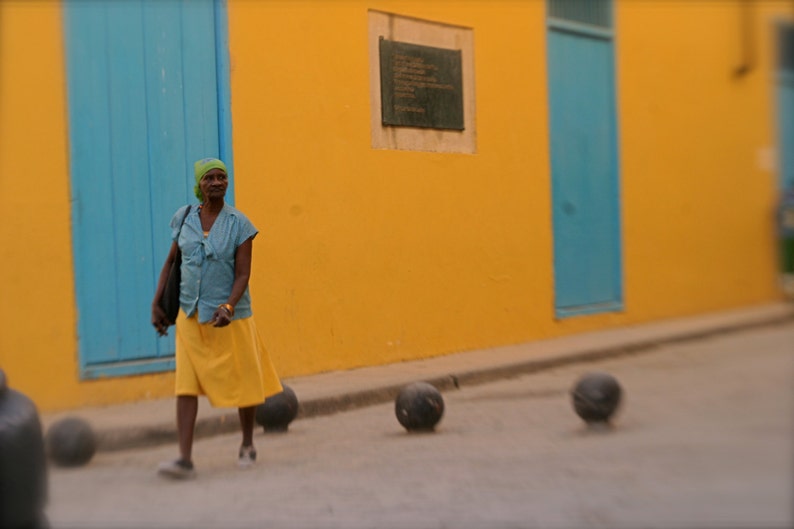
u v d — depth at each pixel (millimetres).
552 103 10789
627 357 9641
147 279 7531
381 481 5367
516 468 5281
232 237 5645
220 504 4984
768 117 11891
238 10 8023
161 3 7617
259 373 5742
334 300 8688
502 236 10203
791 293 11273
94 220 7293
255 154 8133
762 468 3707
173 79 7676
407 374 8531
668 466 4023
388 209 9117
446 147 9672
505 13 10266
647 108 11906
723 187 11977
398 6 9219
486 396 8094
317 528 4535
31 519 4016
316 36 8555
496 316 10117
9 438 3908
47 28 7109
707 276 11906
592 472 4695
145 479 5520
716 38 12055
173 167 7660
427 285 9445
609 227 11469
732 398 4375
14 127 6980
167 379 7609
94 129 7297
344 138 8766
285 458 6043
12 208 6965
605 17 11445
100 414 6949
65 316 7160
